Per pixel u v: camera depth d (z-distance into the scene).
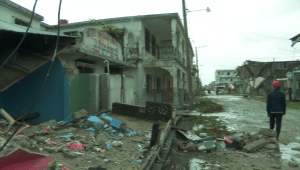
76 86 6.89
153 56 17.27
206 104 17.03
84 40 8.93
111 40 11.27
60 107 6.07
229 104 17.95
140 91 13.99
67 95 6.24
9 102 6.31
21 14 11.16
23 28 5.13
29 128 4.30
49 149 3.25
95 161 3.12
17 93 6.31
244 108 14.68
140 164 3.19
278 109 5.59
